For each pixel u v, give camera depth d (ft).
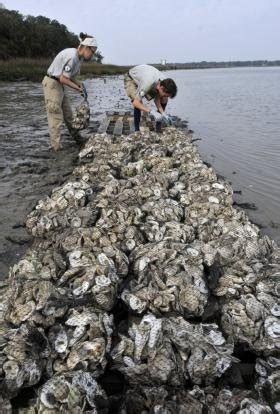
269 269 5.72
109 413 4.21
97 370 4.46
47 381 4.11
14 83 54.85
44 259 5.71
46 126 20.47
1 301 5.19
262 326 4.90
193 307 5.16
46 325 4.70
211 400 4.19
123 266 5.78
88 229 6.48
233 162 14.02
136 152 12.16
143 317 4.92
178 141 13.17
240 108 29.27
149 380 4.38
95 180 10.12
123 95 40.32
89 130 18.28
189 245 6.15
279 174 12.64
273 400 4.19
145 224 7.27
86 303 5.00
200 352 4.46
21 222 8.70
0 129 19.66
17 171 12.34
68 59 13.42
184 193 9.09
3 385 4.12
